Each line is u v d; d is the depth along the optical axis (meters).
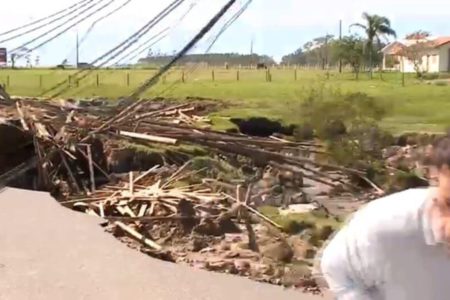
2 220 13.59
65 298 8.76
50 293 8.92
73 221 13.73
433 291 2.59
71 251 11.18
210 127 30.28
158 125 26.83
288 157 22.58
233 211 15.54
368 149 24.34
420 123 32.06
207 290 9.46
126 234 13.77
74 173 22.61
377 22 89.62
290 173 21.52
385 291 2.66
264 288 9.85
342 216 16.88
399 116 34.22
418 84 62.12
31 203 15.63
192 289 9.45
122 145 24.03
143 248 12.84
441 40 93.06
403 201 2.61
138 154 23.59
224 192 18.70
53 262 10.43
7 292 8.89
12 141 23.33
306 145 24.80
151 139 24.48
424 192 2.61
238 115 34.03
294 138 27.92
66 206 16.72
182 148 24.31
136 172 22.16
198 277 10.09
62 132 24.42
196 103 39.25
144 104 33.00
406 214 2.57
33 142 23.55
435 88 54.72
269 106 38.25
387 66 99.62
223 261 12.27
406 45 94.00
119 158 23.61
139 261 10.77
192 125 29.75
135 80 61.97
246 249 13.43
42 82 59.34
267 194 19.61
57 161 23.19
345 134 25.22
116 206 16.53
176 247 13.61
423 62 94.81
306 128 27.56
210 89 53.94
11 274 9.68
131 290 9.23
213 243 13.91
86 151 23.52
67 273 9.86
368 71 88.25
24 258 10.60
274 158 22.80
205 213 15.75
